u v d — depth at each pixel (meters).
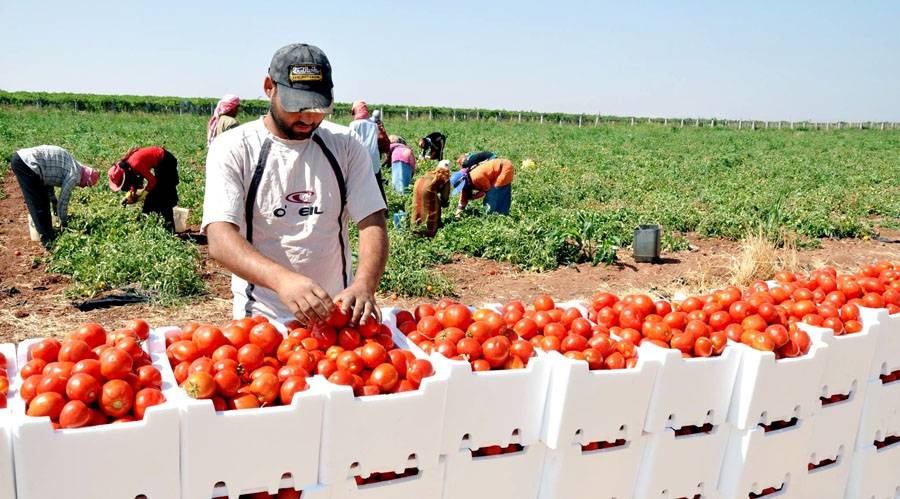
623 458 3.41
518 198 16.62
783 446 3.78
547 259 10.75
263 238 3.76
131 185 11.09
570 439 3.21
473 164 13.62
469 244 11.46
